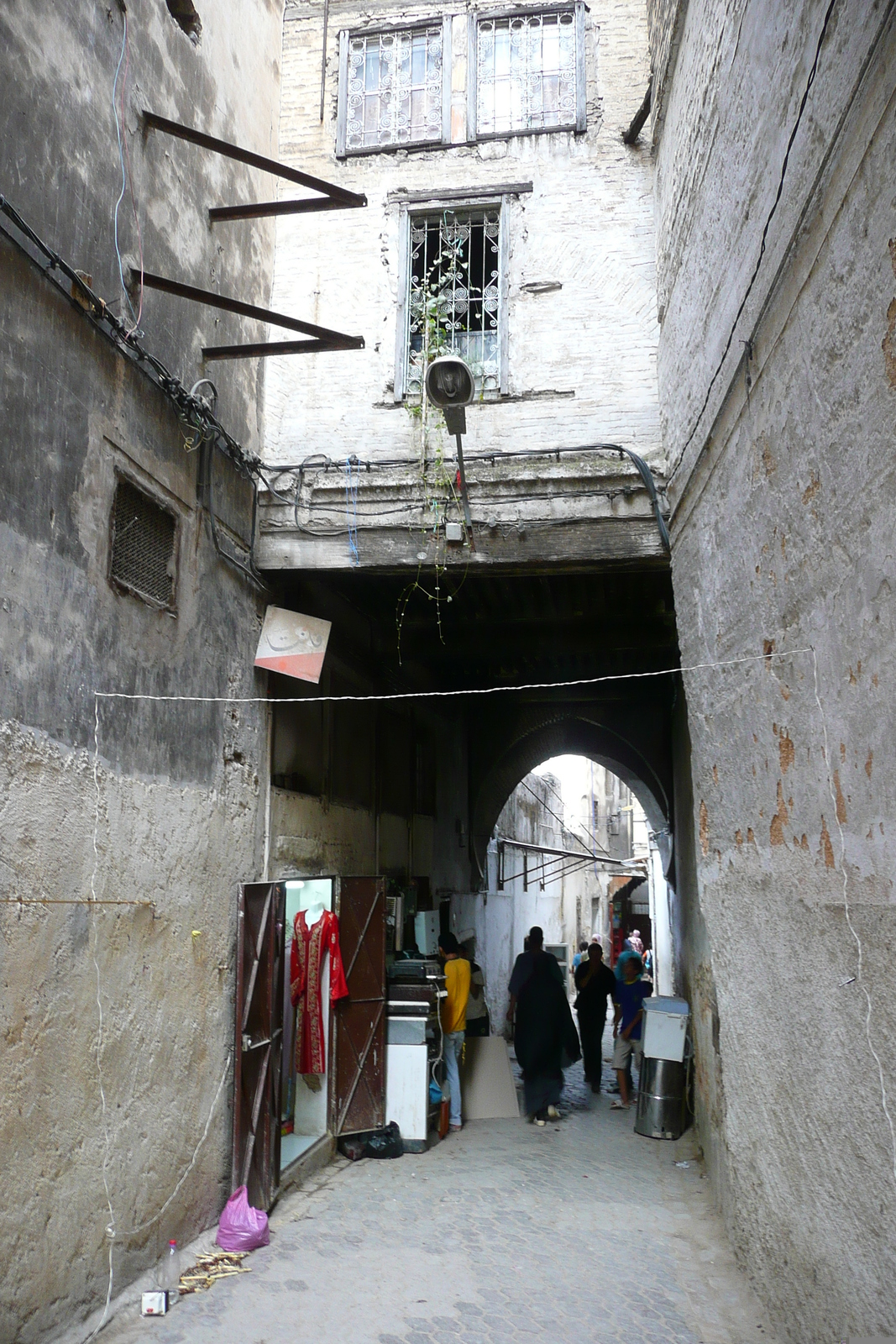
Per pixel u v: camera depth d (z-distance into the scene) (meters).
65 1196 3.86
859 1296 3.12
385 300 6.92
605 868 27.64
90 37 4.46
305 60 7.46
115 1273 4.22
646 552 6.14
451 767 11.78
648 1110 8.01
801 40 3.37
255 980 5.74
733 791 4.68
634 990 9.48
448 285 6.98
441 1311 4.35
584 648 9.29
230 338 6.13
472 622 8.72
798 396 3.53
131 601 4.64
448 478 6.35
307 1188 6.29
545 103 7.13
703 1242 5.30
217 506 5.77
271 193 7.05
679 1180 6.61
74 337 4.17
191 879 5.17
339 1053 7.13
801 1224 3.73
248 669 6.16
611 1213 5.83
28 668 3.75
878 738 2.88
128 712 4.58
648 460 6.26
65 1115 3.88
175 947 4.94
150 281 4.82
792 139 3.50
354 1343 4.02
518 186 6.94
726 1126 5.18
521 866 17.70
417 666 10.23
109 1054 4.25
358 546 6.36
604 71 7.09
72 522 4.11
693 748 5.65
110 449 4.46
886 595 2.79
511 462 6.38
